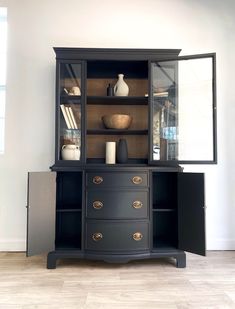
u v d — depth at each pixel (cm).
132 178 211
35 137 252
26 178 251
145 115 259
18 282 185
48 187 211
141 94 260
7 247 247
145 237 212
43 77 254
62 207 226
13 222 249
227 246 255
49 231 210
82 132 227
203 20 261
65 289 176
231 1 261
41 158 252
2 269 208
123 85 240
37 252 203
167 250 214
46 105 254
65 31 256
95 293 171
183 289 176
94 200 210
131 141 258
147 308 154
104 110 258
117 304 158
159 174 253
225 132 258
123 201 210
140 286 180
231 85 259
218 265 218
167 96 234
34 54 254
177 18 260
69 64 227
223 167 258
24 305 156
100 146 257
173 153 235
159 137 232
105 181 210
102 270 207
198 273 202
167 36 259
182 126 236
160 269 209
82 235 211
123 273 202
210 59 223
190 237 211
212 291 174
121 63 241
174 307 155
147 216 213
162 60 226
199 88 231
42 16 255
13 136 251
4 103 261
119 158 240
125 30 258
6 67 252
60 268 210
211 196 257
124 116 238
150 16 259
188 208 213
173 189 247
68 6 256
